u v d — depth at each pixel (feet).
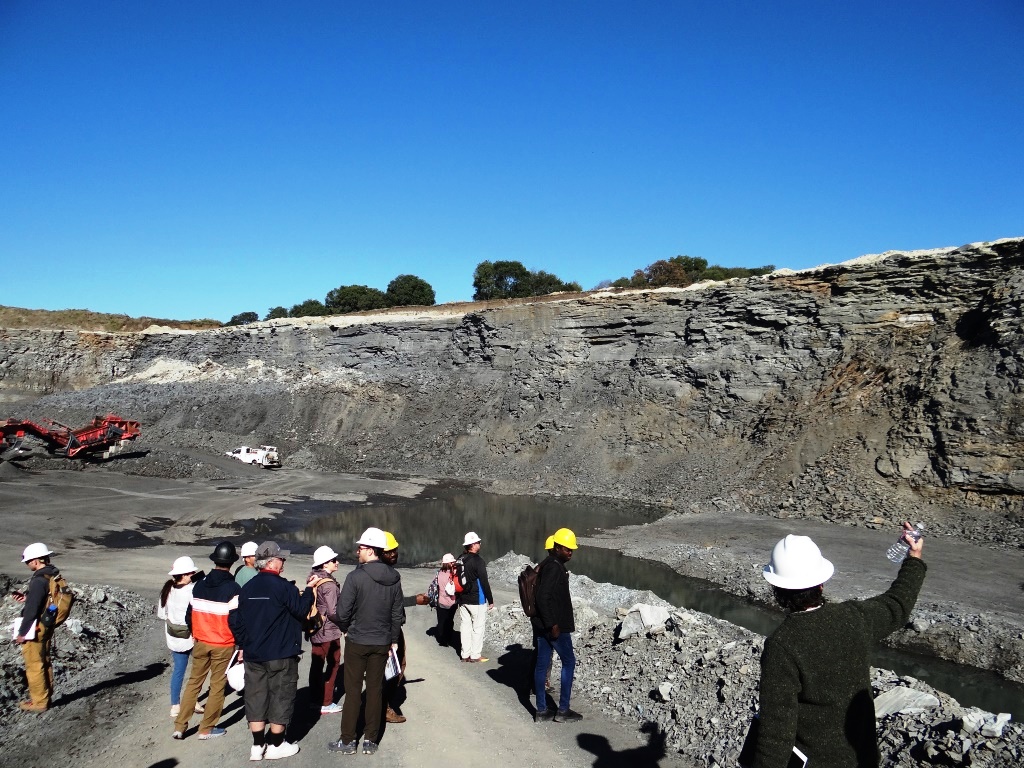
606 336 161.17
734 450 126.21
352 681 22.18
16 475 114.11
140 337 234.38
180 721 23.31
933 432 95.14
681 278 280.31
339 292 328.29
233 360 214.28
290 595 21.77
